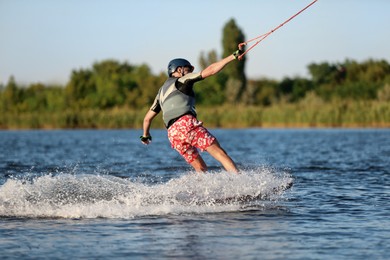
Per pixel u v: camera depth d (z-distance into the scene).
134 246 18.16
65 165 47.38
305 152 63.78
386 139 91.56
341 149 68.25
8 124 163.00
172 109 26.12
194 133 26.08
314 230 20.48
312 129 145.12
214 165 45.62
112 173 40.62
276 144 80.69
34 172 41.69
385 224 21.56
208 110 154.00
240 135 113.00
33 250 17.72
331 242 18.64
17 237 19.41
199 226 21.08
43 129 165.62
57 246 18.19
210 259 16.66
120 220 22.09
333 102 153.38
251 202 25.80
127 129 162.62
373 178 37.03
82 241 18.83
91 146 77.31
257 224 21.50
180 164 47.66
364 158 54.19
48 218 22.44
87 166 46.31
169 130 26.38
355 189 31.47
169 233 19.97
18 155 59.75
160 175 39.28
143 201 24.58
